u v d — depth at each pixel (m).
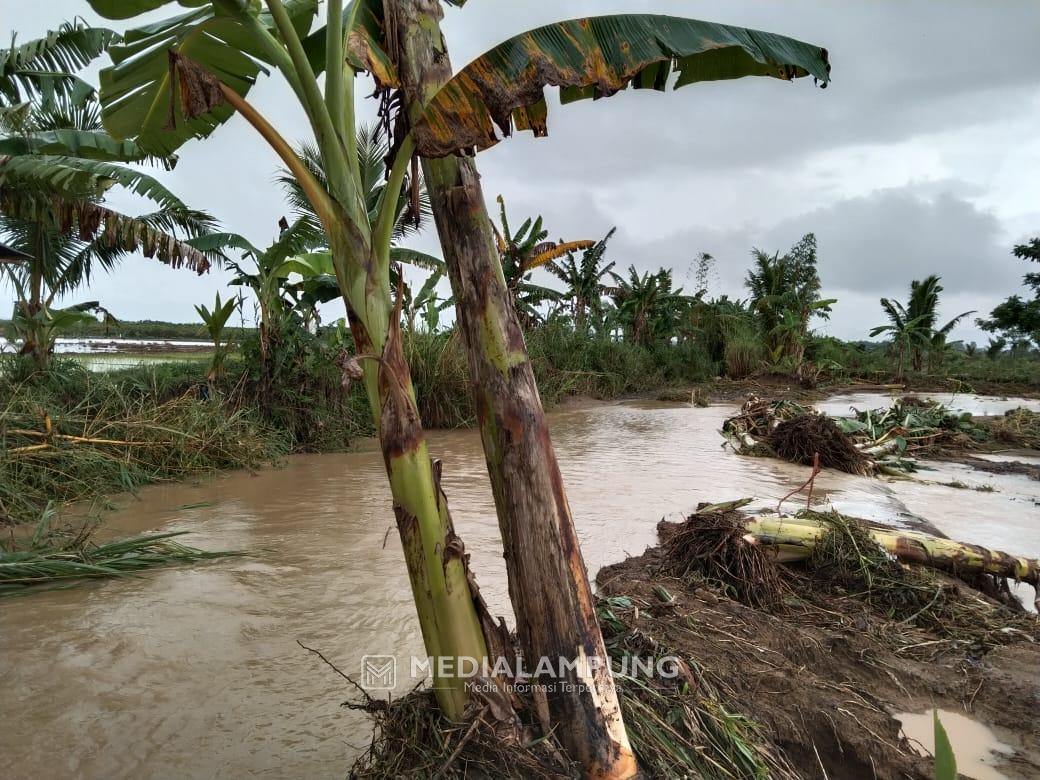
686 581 4.34
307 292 13.06
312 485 7.96
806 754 2.99
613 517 6.29
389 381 2.30
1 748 2.71
